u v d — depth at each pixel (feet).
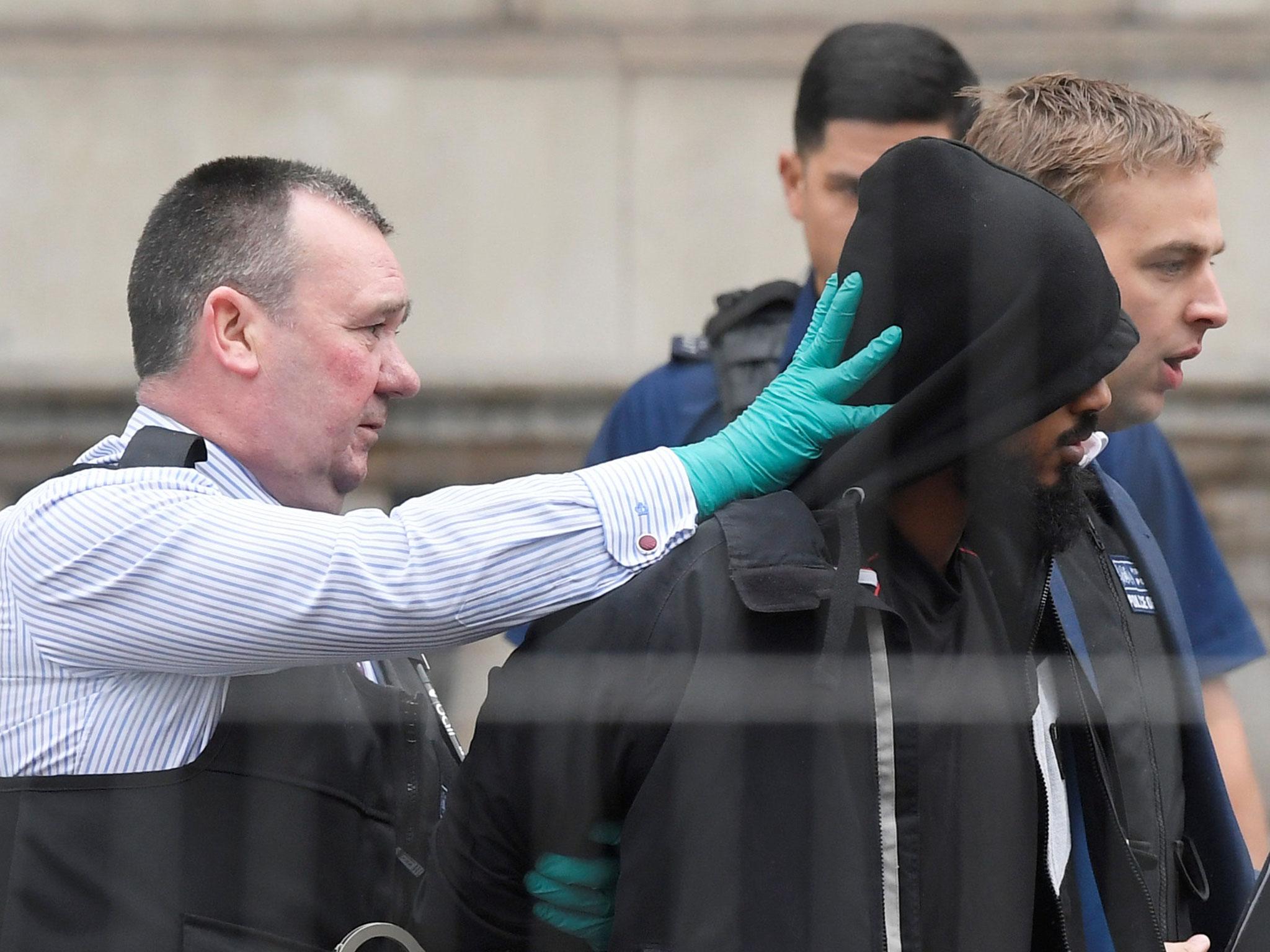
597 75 41.29
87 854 21.04
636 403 33.68
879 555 21.25
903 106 31.76
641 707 20.39
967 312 20.70
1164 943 22.58
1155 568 25.41
